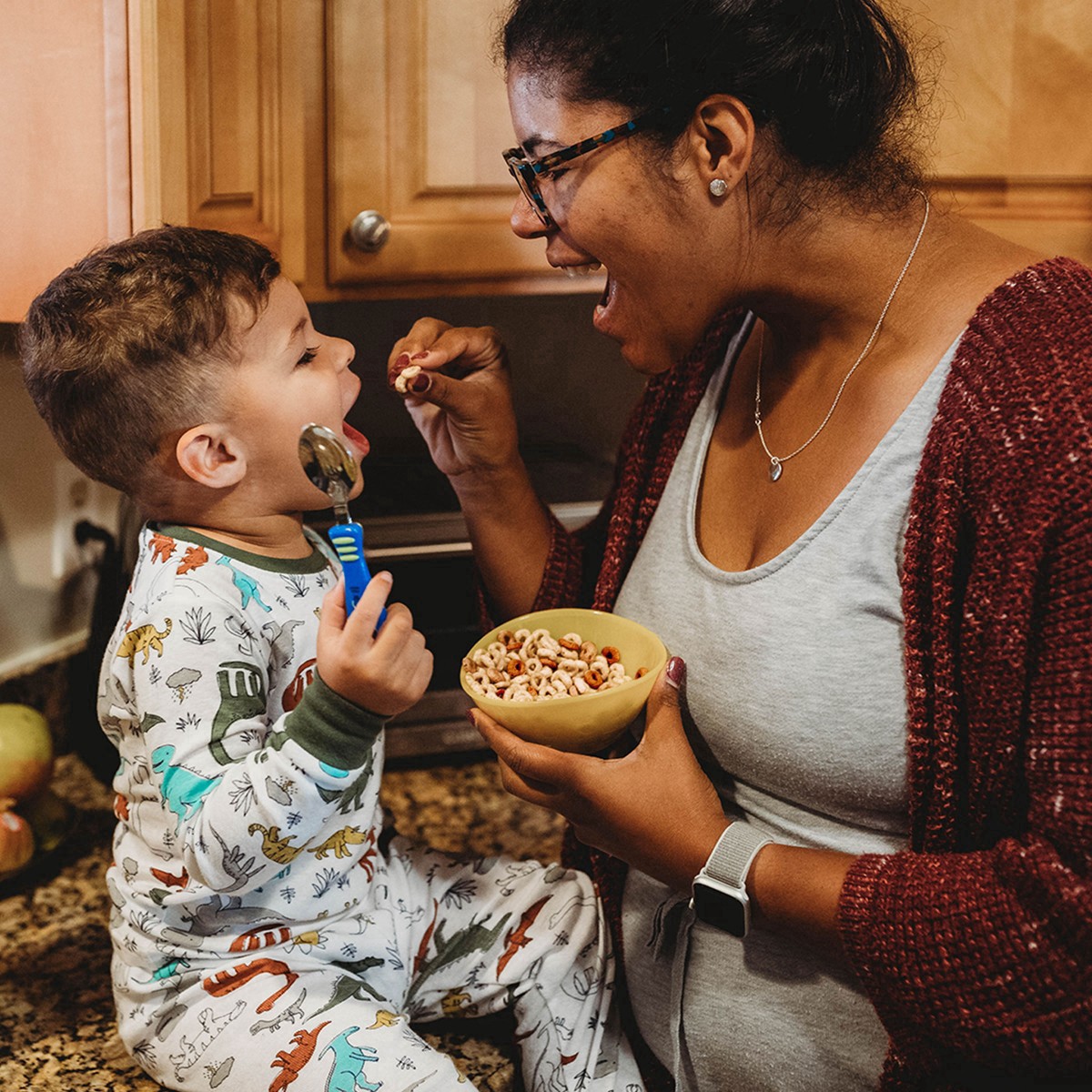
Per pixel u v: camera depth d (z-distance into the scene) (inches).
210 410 36.7
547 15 31.7
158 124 40.8
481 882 43.4
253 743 35.5
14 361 52.1
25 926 47.2
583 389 69.0
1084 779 27.4
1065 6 52.4
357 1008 35.9
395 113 46.4
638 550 41.1
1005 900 28.4
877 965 30.0
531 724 33.7
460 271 48.8
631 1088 39.4
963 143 53.5
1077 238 56.1
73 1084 38.1
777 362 37.5
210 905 36.6
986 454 29.5
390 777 59.7
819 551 33.4
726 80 30.9
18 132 41.9
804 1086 34.6
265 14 42.8
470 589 56.5
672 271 33.5
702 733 36.3
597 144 31.7
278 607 38.0
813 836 34.7
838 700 32.9
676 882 33.7
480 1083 38.7
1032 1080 30.5
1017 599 28.4
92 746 57.5
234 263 36.9
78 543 59.9
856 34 32.2
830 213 33.1
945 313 33.0
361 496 56.9
